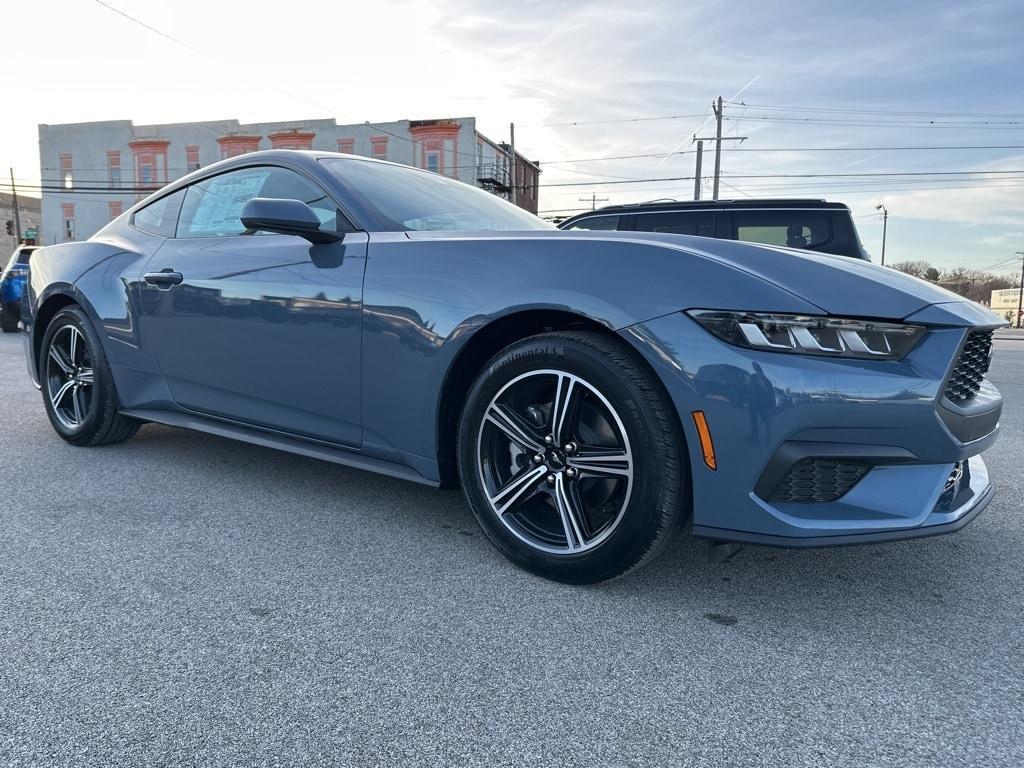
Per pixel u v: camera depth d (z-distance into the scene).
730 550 1.81
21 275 11.22
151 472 3.05
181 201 3.16
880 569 2.18
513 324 2.08
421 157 38.72
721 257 1.84
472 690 1.49
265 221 2.24
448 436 2.22
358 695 1.46
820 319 1.68
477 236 2.17
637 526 1.83
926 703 1.48
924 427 1.67
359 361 2.29
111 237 3.43
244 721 1.36
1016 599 1.98
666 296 1.79
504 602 1.89
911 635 1.77
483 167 40.22
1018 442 4.07
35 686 1.46
